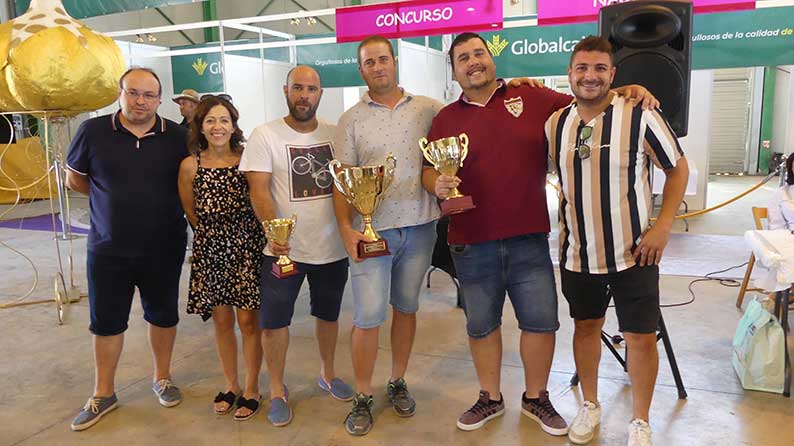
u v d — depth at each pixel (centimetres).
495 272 266
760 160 1579
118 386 339
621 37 290
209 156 285
